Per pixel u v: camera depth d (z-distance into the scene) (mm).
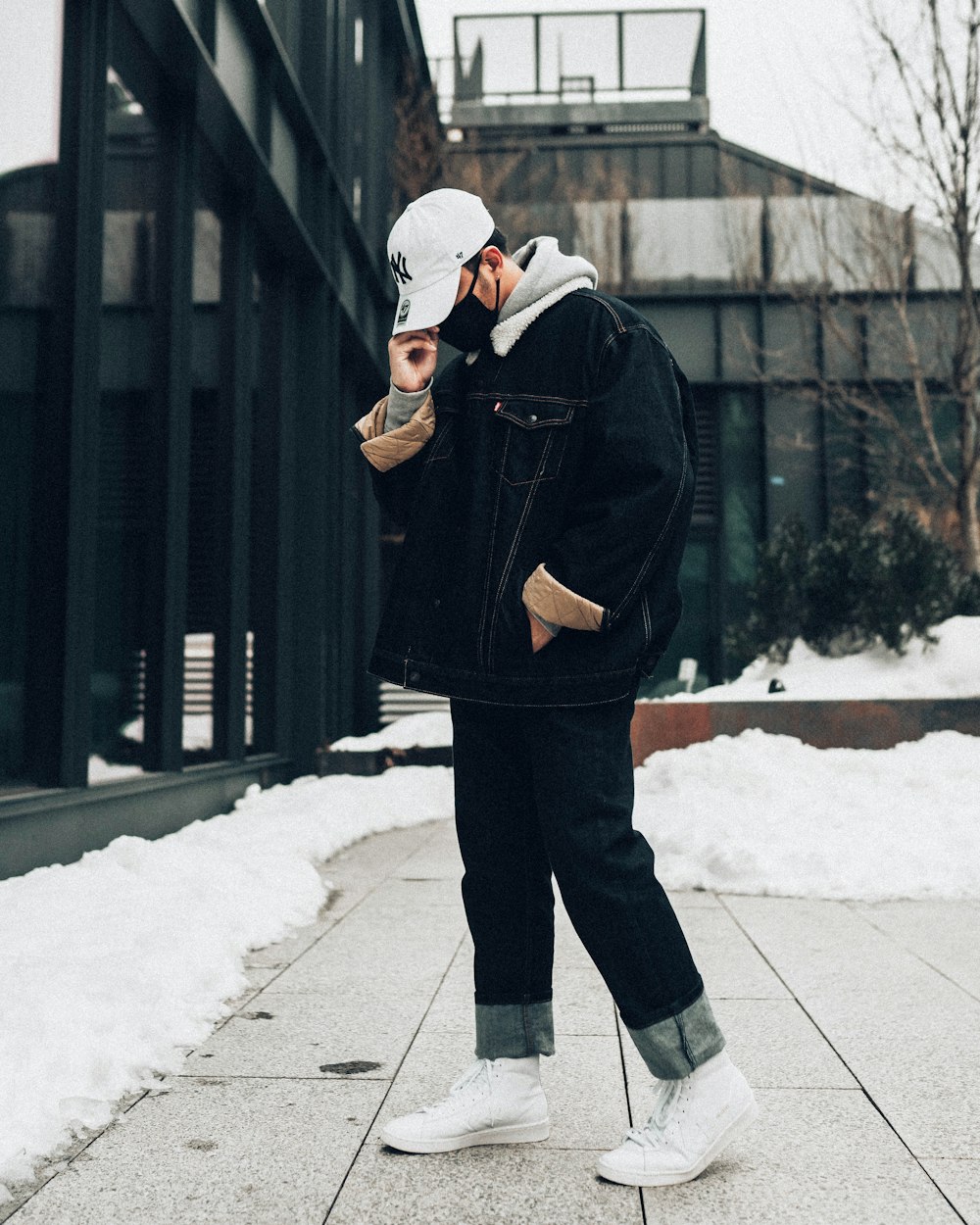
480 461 1974
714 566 14891
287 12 9484
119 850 4789
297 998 3170
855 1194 1835
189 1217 1744
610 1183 1874
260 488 9125
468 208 1993
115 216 5875
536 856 2096
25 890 3963
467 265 1991
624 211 15383
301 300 10250
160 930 3451
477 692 1930
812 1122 2184
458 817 2123
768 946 3877
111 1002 2729
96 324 5418
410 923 4305
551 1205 1786
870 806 5934
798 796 6176
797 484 14820
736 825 5668
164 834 6160
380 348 14281
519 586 1912
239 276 8273
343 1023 2906
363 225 13352
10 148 4691
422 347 2037
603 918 1866
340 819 6945
